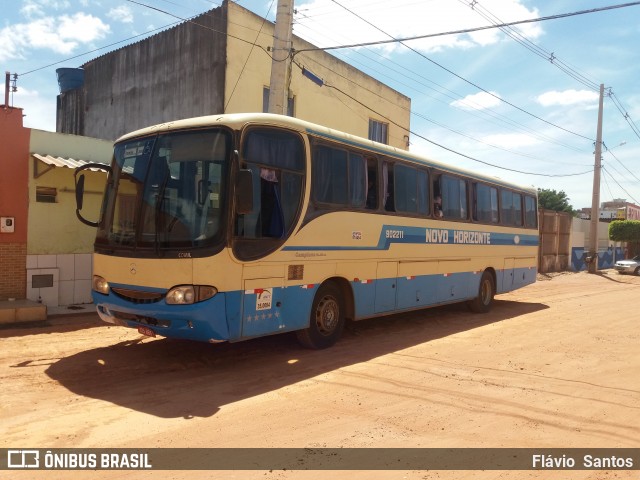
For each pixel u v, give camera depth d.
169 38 17.58
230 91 15.92
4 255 10.51
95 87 20.83
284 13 12.04
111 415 5.40
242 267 6.77
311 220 7.91
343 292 8.93
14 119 10.52
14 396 5.91
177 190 6.79
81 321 10.14
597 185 32.28
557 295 18.86
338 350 8.54
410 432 5.13
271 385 6.58
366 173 9.16
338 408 5.78
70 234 11.52
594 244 32.19
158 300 6.59
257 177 7.02
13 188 10.55
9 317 9.60
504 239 14.28
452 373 7.37
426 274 10.85
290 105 18.03
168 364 7.40
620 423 5.53
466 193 12.45
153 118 18.11
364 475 4.19
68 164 10.21
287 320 7.54
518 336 10.33
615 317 13.17
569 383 6.99
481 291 13.30
